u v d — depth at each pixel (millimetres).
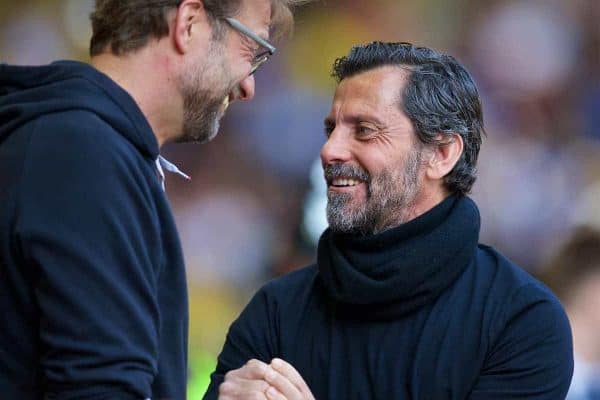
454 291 8453
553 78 28859
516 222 26453
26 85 7086
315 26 28391
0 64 7207
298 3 8188
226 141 27016
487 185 26797
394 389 8266
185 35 7270
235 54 7520
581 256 13656
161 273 7148
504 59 29156
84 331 6414
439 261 8328
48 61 29156
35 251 6492
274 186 26766
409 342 8352
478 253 8789
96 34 7371
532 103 28688
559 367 8305
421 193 8570
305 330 8766
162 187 7375
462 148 8633
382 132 8461
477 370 8203
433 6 29453
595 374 13297
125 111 7000
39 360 6660
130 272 6625
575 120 28484
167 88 7328
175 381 7160
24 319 6691
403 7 29219
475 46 29422
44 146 6660
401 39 29328
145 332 6613
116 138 6844
